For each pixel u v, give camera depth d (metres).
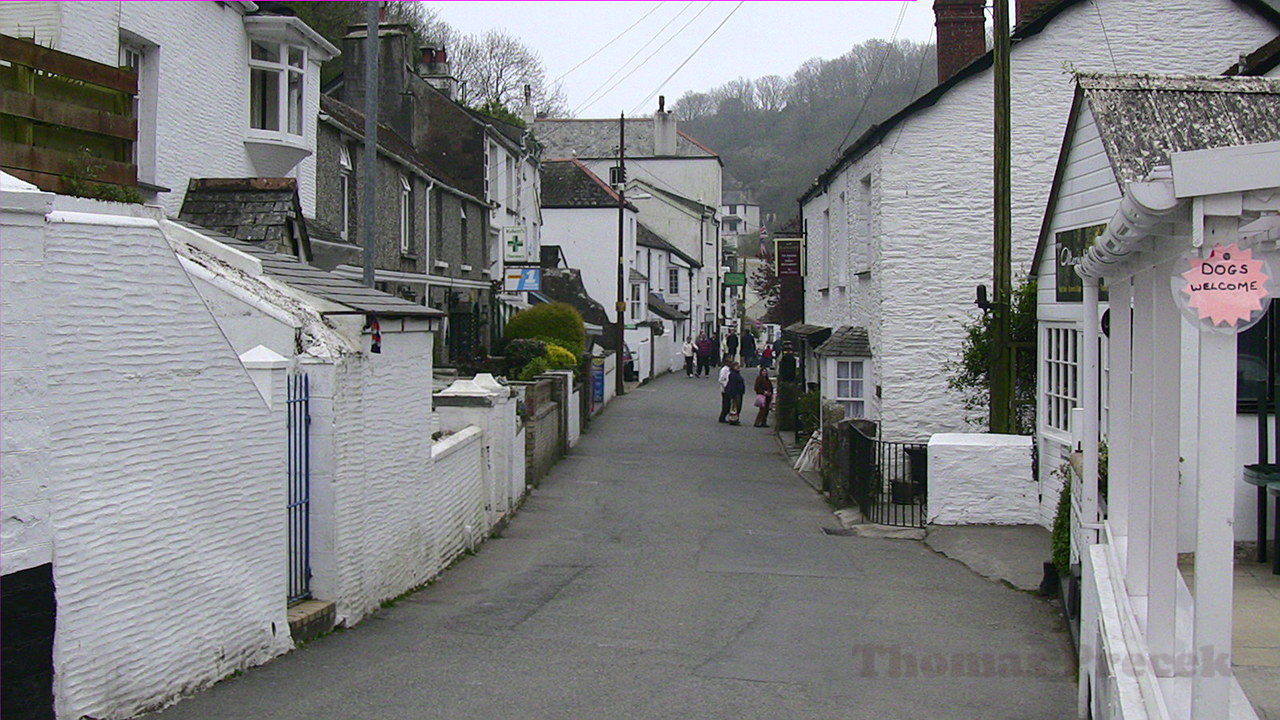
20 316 5.57
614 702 7.45
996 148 15.18
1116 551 7.14
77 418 6.02
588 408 31.33
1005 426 15.58
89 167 8.49
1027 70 19.06
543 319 32.84
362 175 22.95
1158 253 5.30
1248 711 5.27
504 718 7.02
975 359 17.08
